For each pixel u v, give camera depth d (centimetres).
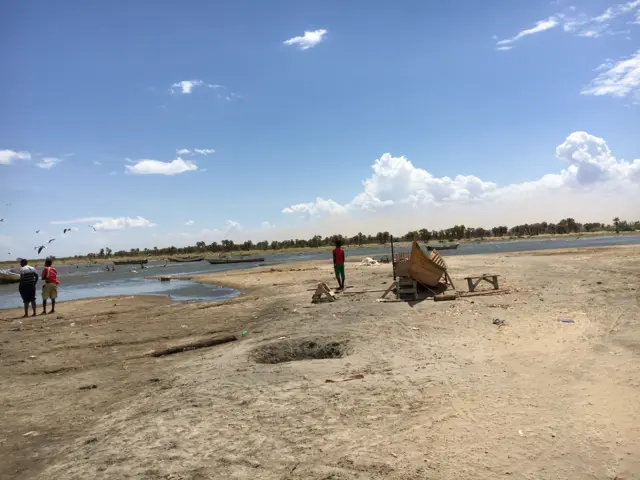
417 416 516
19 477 456
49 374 909
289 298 1792
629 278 1634
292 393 631
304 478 396
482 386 598
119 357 1025
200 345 1075
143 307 1948
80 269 9025
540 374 629
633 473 366
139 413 612
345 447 450
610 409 488
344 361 789
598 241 8744
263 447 465
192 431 523
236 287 2672
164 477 418
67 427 597
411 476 384
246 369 793
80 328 1448
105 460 468
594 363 655
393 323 1098
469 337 897
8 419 645
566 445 418
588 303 1165
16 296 3139
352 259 5481
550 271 2098
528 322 990
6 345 1212
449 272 2386
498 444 430
